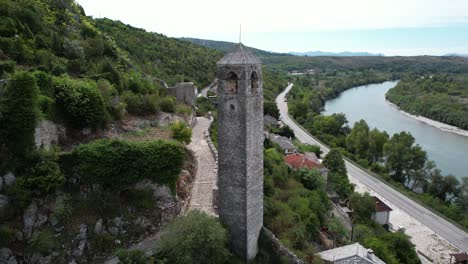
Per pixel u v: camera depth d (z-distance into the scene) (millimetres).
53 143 36344
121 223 33750
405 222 69812
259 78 33250
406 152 94500
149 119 54531
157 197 36375
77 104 39219
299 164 71938
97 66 57875
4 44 45844
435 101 166375
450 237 64750
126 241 33375
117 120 48219
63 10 71188
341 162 78562
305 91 193500
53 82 38719
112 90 49719
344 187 72688
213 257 30844
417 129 140750
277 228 41844
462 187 81375
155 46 119188
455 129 140000
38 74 36906
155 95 61094
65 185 32438
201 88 108188
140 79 66375
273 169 57500
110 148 33875
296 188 57000
